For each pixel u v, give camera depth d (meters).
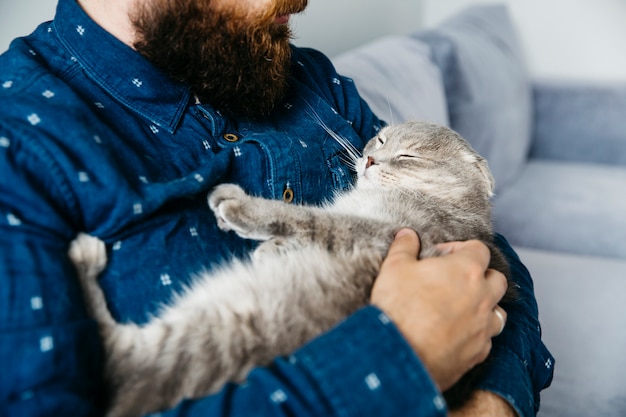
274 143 1.27
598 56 4.27
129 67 1.15
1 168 0.86
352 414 0.75
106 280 0.99
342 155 1.54
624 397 1.75
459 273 0.98
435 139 1.73
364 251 1.19
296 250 1.17
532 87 3.84
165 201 1.01
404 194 1.59
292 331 1.03
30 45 1.16
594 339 2.01
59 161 0.91
